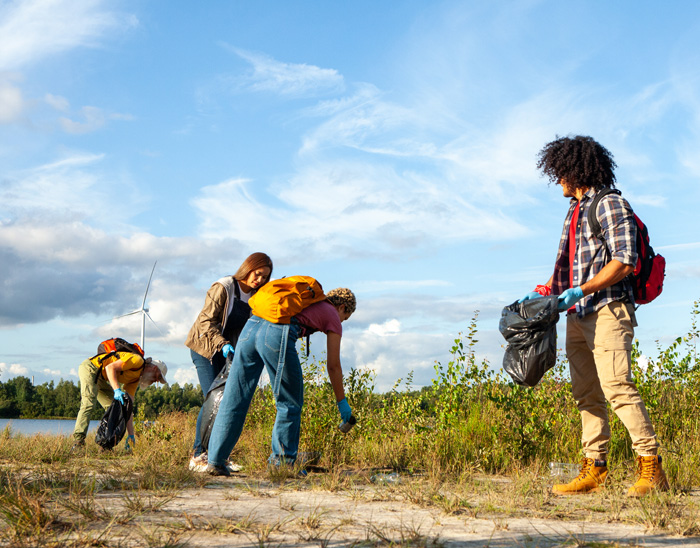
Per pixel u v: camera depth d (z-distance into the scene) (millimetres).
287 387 4266
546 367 3967
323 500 3326
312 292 4332
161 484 3682
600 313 3867
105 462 4895
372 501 3330
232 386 4273
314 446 5391
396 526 2670
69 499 2939
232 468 4547
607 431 4051
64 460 5211
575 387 4133
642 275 3859
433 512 3059
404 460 5309
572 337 4152
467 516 2963
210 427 4570
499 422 5711
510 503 3240
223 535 2418
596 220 3936
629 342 3842
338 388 4387
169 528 2496
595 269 3969
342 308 4652
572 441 5527
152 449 5512
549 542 2445
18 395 61188
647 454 3729
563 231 4297
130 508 2861
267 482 3992
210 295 4965
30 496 2914
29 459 5133
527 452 5402
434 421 5969
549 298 3885
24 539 2234
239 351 4293
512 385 5770
